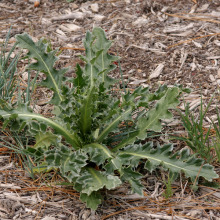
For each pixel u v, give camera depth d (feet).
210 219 8.79
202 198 9.36
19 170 10.15
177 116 12.05
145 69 14.35
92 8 18.24
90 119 9.78
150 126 9.93
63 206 9.19
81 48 15.55
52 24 17.24
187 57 14.76
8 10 18.39
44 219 8.81
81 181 8.72
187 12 17.44
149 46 15.55
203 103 12.53
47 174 9.96
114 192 9.54
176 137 10.59
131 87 13.48
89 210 9.09
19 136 10.88
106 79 10.87
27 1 19.12
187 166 9.37
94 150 9.47
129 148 9.86
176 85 10.35
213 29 16.11
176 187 9.69
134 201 9.34
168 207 9.13
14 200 9.25
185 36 15.94
